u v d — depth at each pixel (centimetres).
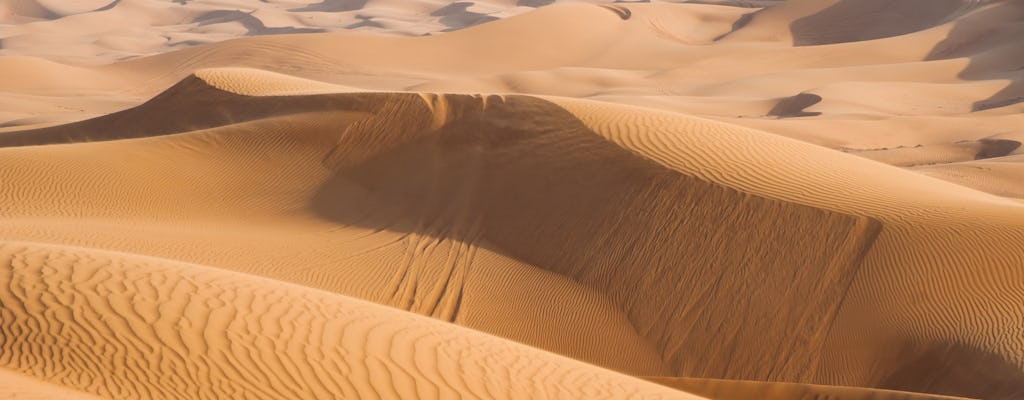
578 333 1628
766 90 6875
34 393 616
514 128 2172
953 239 1572
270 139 2300
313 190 2153
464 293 1692
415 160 2191
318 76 8156
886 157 4078
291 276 1666
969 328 1396
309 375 783
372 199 2103
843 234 1645
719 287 1661
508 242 1888
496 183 2045
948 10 9838
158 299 888
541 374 909
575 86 7325
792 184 1834
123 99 6638
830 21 10225
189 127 2725
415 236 1914
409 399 772
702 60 8788
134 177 2141
